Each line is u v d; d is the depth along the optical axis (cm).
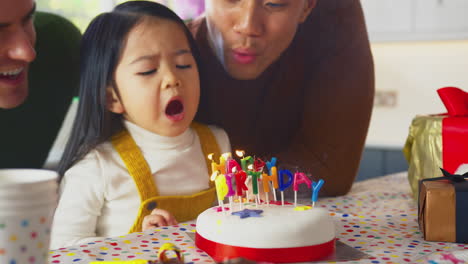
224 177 69
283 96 114
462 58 201
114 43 91
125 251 67
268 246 61
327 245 65
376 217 89
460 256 64
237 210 70
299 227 63
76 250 66
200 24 102
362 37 119
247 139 112
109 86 92
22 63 88
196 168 100
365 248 69
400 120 213
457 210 72
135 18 92
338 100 118
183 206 97
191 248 68
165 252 65
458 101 100
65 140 93
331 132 117
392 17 199
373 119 218
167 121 95
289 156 114
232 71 107
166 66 95
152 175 94
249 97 110
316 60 115
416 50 208
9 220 42
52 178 45
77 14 92
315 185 72
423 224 74
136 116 94
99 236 91
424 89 208
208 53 103
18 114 89
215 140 105
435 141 97
